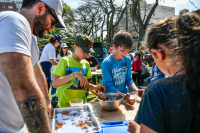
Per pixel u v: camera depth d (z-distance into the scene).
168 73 0.57
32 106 0.62
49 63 3.71
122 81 1.92
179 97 0.46
